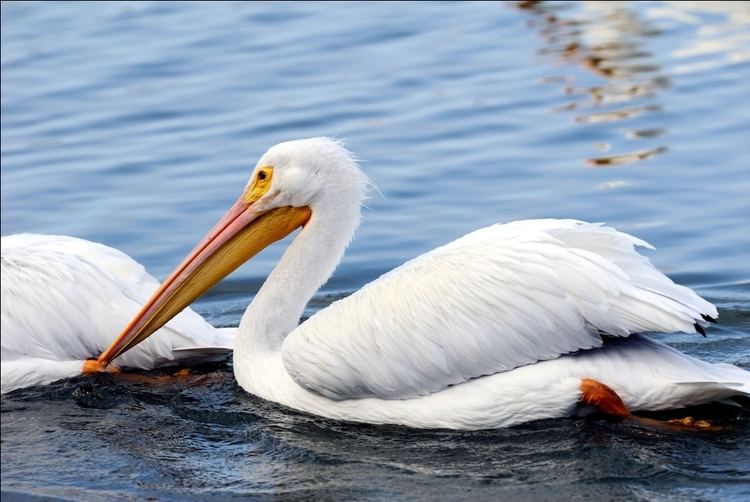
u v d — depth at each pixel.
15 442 11.52
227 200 18.20
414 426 11.43
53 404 12.39
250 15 28.12
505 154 19.36
